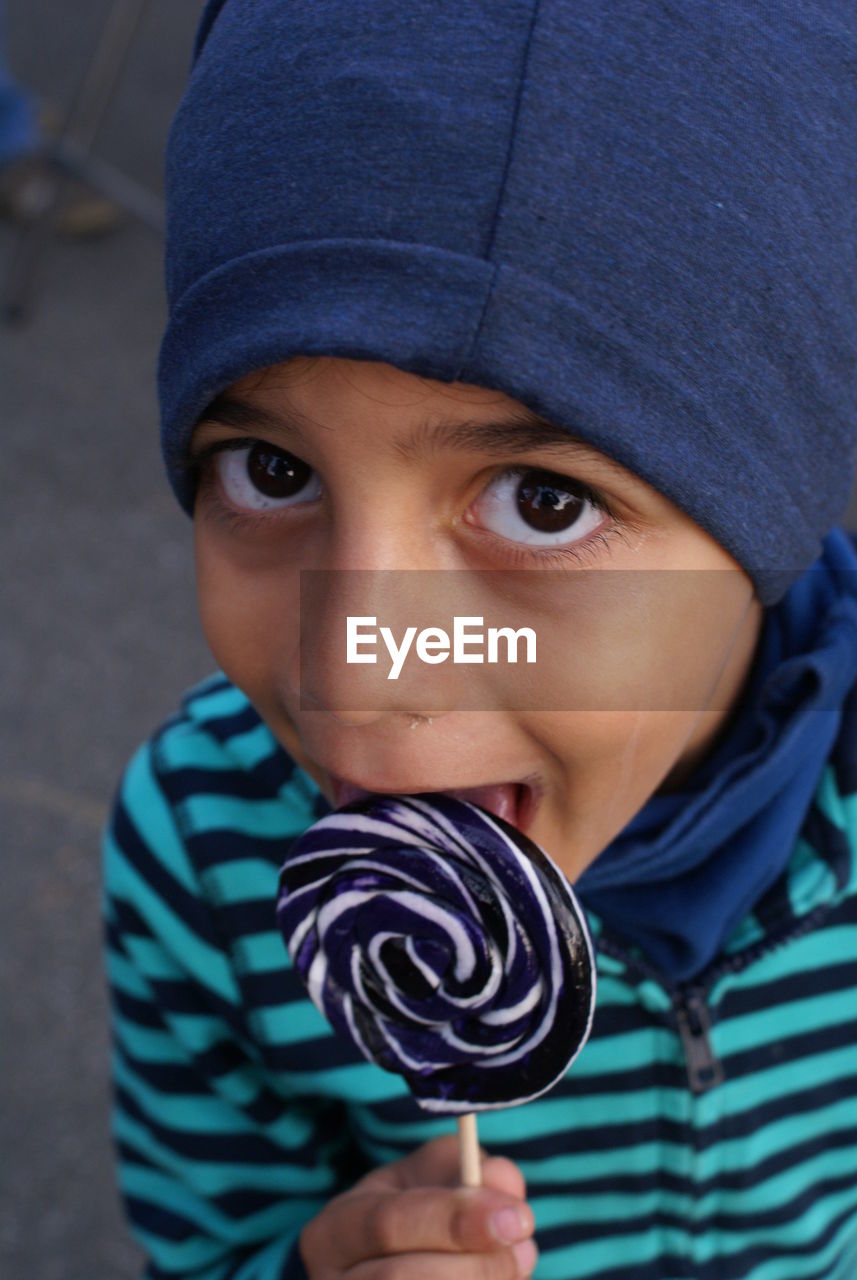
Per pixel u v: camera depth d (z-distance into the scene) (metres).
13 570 1.33
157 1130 0.47
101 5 2.43
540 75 0.30
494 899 0.35
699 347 0.31
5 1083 0.94
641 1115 0.44
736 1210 0.45
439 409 0.30
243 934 0.44
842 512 0.38
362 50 0.31
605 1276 0.45
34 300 1.68
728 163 0.31
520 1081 0.36
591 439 0.31
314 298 0.31
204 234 0.32
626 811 0.36
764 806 0.42
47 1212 0.87
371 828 0.36
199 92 0.33
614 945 0.42
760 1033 0.44
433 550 0.32
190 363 0.33
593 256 0.30
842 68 0.33
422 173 0.30
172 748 0.47
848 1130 0.46
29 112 1.78
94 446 1.47
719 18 0.31
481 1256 0.39
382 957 0.37
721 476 0.32
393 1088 0.45
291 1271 0.43
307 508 0.34
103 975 1.00
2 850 1.08
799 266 0.32
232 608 0.35
